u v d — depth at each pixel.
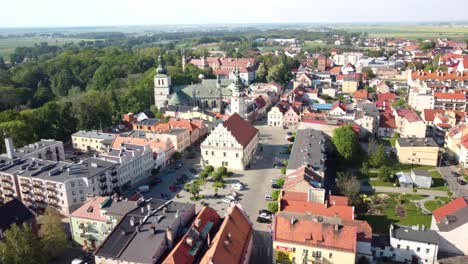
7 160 153.00
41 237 111.06
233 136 170.50
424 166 170.62
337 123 193.50
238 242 98.44
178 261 89.12
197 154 194.00
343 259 94.75
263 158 186.12
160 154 173.12
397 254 105.94
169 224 100.75
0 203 146.25
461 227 104.88
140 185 158.12
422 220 126.25
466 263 98.88
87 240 115.81
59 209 135.62
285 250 99.12
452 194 143.12
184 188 155.00
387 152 187.38
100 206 114.25
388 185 152.50
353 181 138.62
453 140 178.25
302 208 113.44
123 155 154.75
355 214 129.62
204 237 100.62
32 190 138.12
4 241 104.81
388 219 127.44
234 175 166.25
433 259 103.62
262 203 140.12
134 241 96.81
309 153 151.88
